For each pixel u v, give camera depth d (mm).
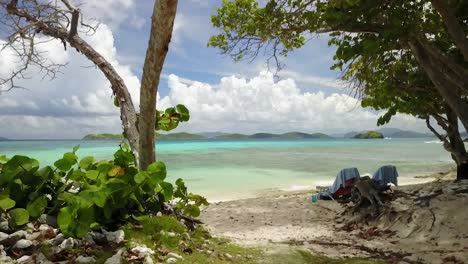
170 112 7332
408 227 8883
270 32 11312
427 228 8523
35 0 6895
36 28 7082
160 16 4852
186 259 4523
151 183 5152
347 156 47938
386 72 13242
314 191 17812
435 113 14633
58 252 3959
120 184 4805
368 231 9430
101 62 7031
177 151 64375
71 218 4133
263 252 5418
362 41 10234
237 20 11945
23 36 6891
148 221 5113
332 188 14352
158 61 5277
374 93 13734
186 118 7422
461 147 14695
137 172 5441
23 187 4824
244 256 5168
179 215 6156
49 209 4883
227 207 14156
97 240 4422
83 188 5023
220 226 10945
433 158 42375
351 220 10734
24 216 4316
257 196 17469
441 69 10602
